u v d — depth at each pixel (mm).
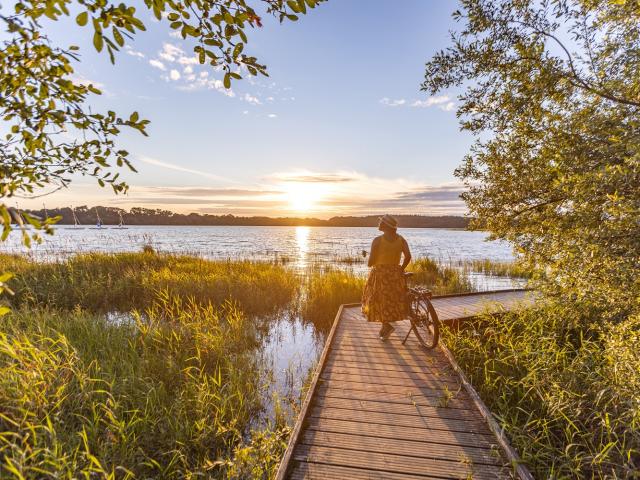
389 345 6234
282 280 13594
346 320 7977
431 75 5734
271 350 8016
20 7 1687
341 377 4953
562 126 4688
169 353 6457
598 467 3342
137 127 2271
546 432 3777
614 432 3592
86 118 2152
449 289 15062
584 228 4164
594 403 4203
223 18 2043
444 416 3971
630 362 4000
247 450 3756
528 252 5738
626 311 4398
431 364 5363
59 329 6711
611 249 3916
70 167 2227
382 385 4711
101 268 13883
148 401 4695
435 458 3277
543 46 4480
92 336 6699
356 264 24609
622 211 3531
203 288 11594
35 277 12016
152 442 4184
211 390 5414
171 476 3779
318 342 8648
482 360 5953
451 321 7262
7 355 4871
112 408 4348
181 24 2053
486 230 6551
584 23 4480
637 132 3562
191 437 4332
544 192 5516
